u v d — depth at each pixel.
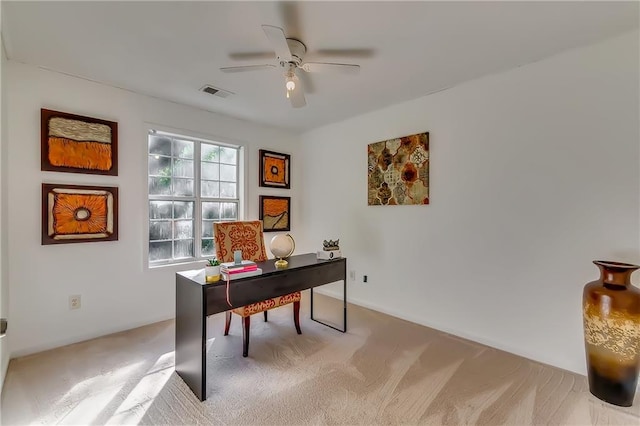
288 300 2.69
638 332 1.72
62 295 2.52
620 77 2.00
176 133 3.20
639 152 1.94
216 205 3.65
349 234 3.79
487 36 1.99
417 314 3.11
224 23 1.85
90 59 2.29
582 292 2.12
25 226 2.35
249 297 2.13
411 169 3.12
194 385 1.91
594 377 1.87
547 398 1.86
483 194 2.63
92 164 2.65
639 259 1.95
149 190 3.12
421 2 1.65
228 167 3.78
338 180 3.92
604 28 1.91
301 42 2.04
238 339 2.69
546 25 1.87
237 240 2.83
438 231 2.94
